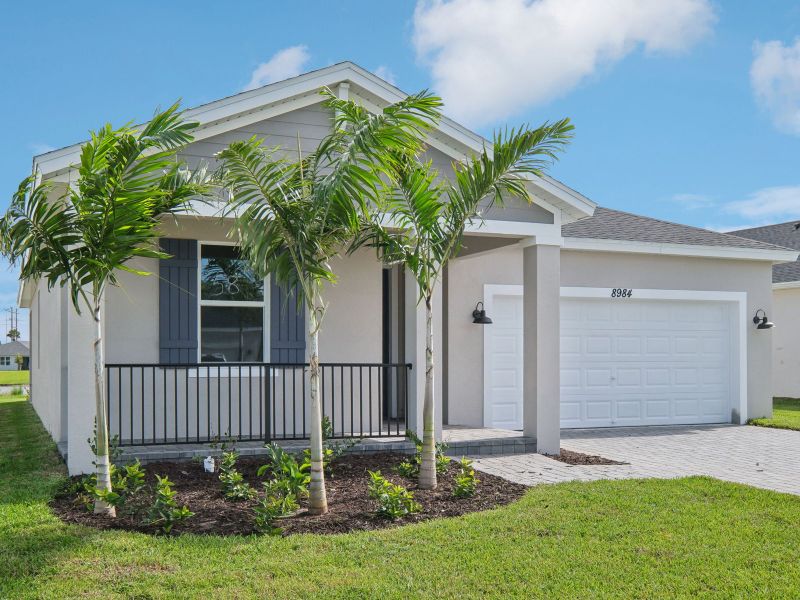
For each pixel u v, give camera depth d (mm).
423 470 7355
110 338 9516
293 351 10359
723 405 14367
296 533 5656
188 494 6965
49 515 6109
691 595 4516
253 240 6188
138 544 5293
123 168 5887
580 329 13305
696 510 6477
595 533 5730
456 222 7676
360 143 6113
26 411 17828
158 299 9703
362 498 6859
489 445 9773
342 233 6914
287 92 8633
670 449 10633
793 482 8008
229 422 8711
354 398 10742
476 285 12398
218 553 5129
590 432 12719
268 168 6227
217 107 8344
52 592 4406
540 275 10047
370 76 8984
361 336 10789
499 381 12539
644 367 13758
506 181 7766
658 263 13758
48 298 12633
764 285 14602
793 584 4695
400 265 12805
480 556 5137
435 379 9523
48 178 7480
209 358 10000
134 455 8234
